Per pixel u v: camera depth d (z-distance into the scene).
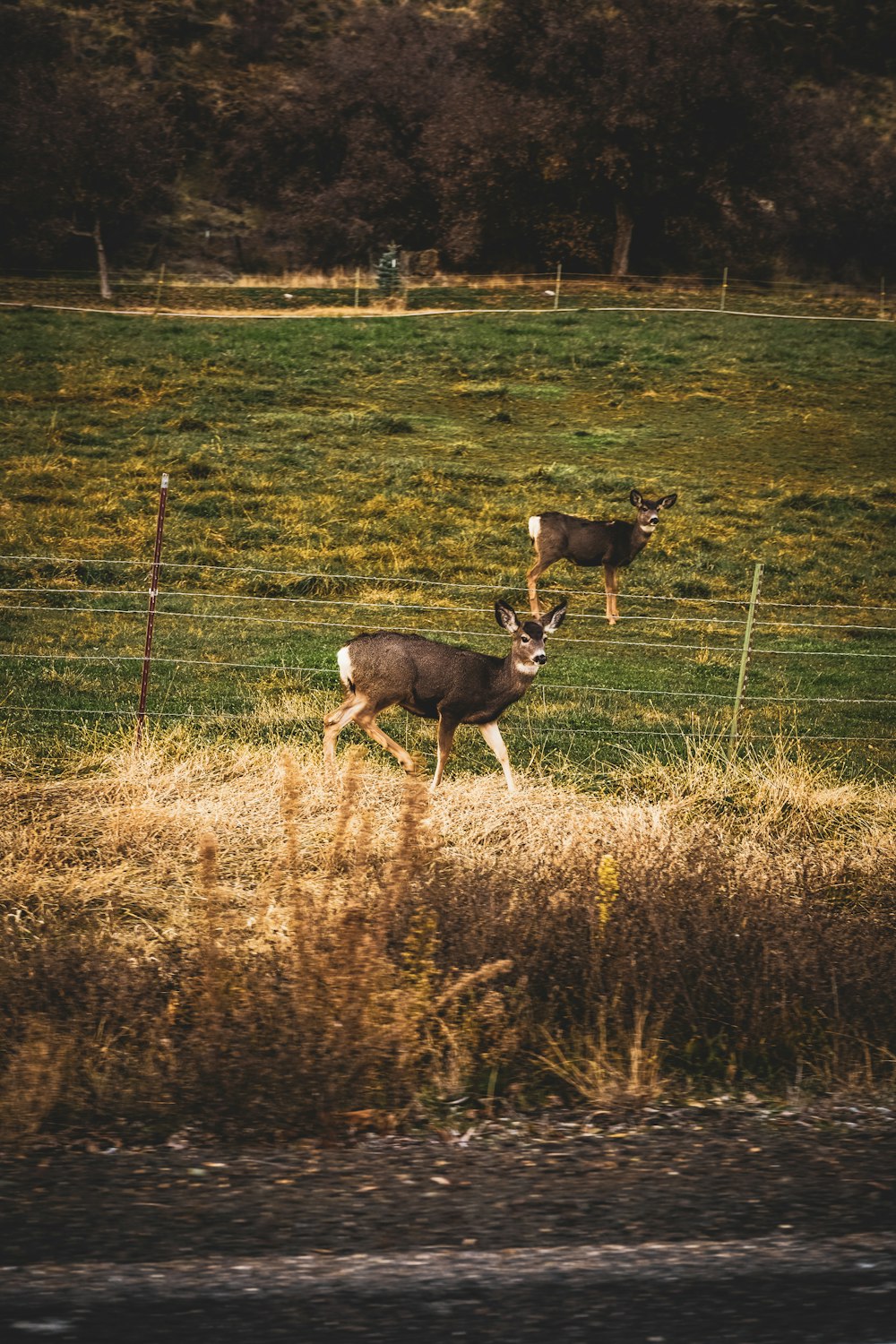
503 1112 11.72
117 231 131.25
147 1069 12.02
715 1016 14.23
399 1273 8.48
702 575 52.28
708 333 92.81
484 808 23.98
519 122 121.56
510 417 73.62
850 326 98.75
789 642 43.88
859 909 18.38
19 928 15.99
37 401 70.31
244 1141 10.91
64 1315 7.91
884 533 58.94
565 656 40.41
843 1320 7.97
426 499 59.00
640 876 16.94
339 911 15.14
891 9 184.38
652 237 129.38
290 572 48.50
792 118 127.75
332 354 83.50
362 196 127.06
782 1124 11.49
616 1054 13.00
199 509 55.59
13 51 154.88
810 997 14.36
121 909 18.34
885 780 29.25
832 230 133.12
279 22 178.75
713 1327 7.87
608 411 75.81
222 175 146.00
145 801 22.86
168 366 78.31
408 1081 12.13
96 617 41.91
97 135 114.50
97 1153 10.55
